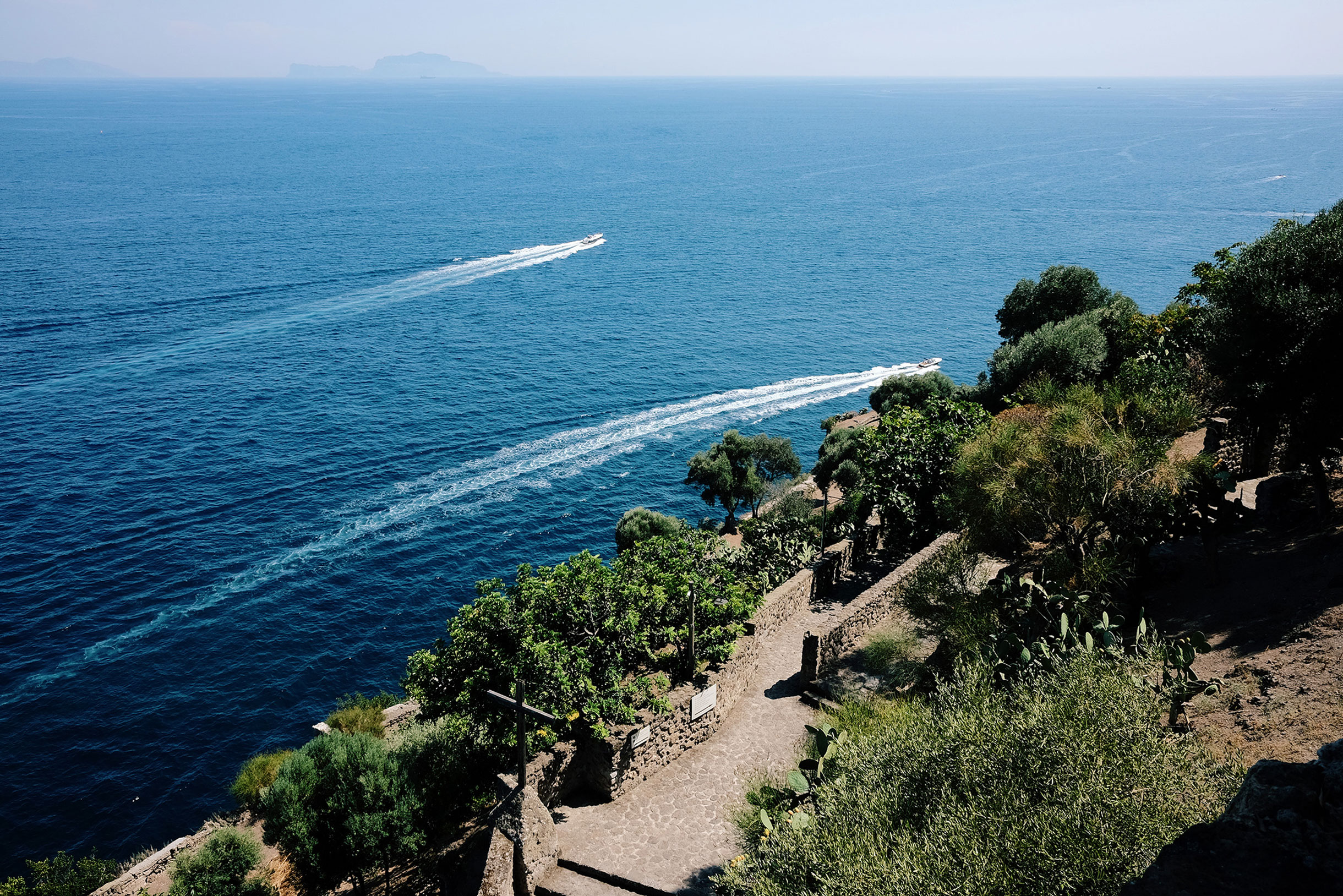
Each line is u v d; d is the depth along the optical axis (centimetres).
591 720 2241
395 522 7575
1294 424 2569
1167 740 1281
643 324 14300
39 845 4394
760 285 17212
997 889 1073
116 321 12800
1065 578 2355
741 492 6456
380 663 5866
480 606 2497
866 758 1476
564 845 2116
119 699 5434
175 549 7012
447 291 16025
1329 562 2220
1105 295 6662
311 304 14512
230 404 9994
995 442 2589
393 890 2758
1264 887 648
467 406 10312
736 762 2456
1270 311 2500
